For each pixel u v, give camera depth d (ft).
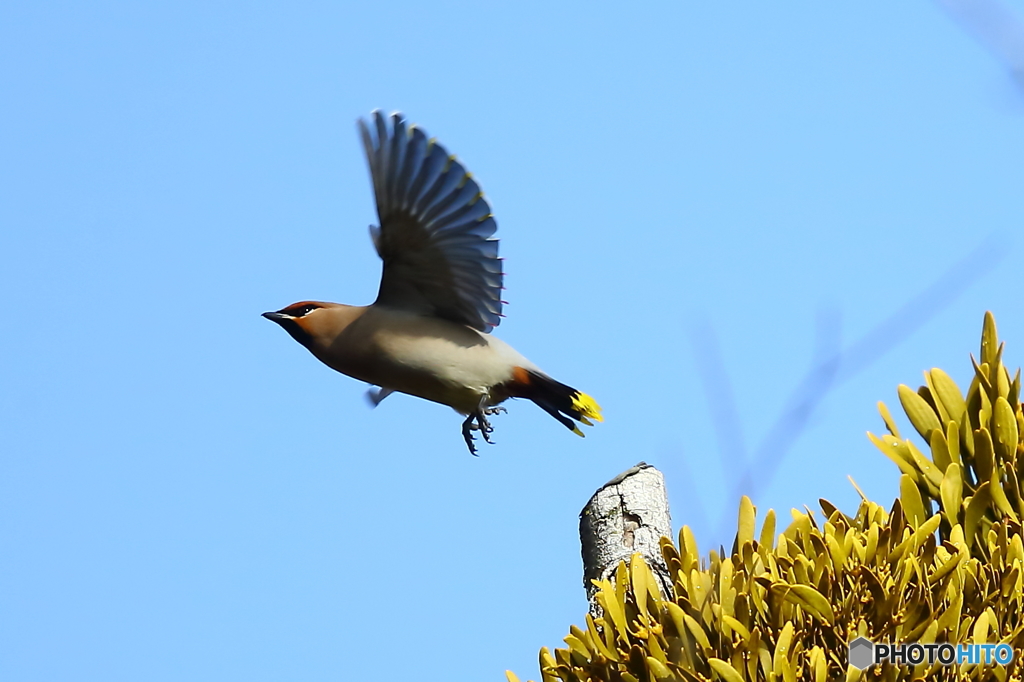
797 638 31.81
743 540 33.73
